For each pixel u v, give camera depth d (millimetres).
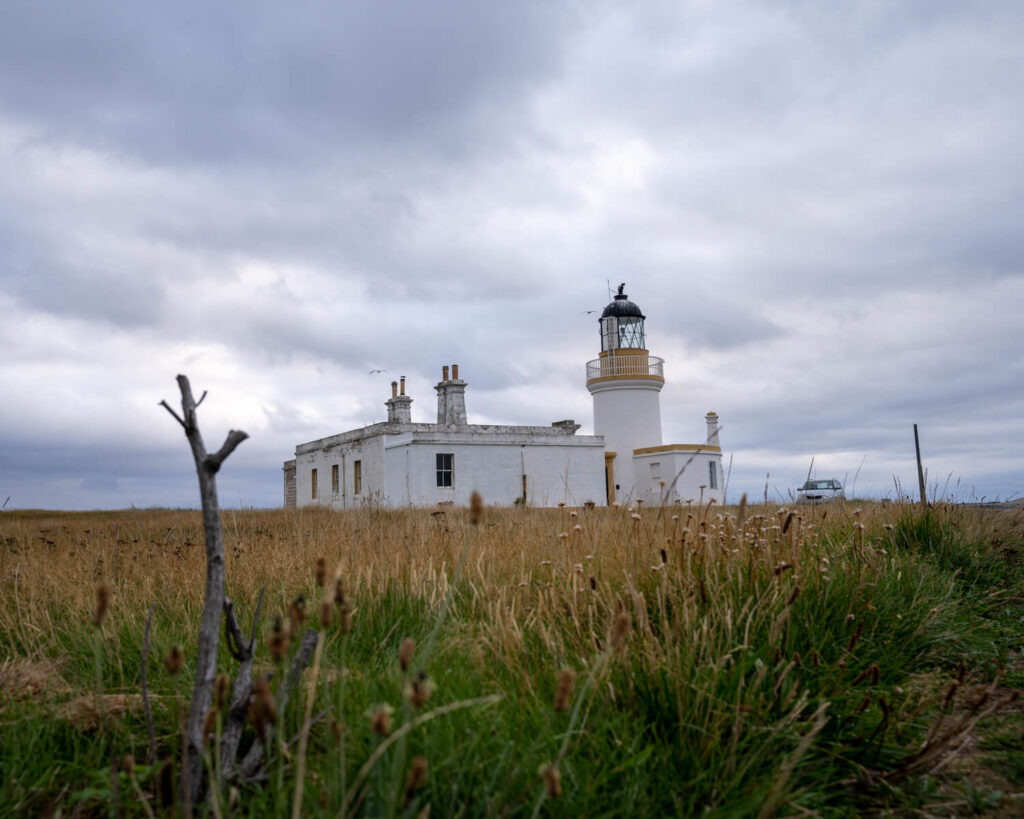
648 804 2627
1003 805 2877
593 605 4148
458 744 2697
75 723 3344
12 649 4621
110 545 8359
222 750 2668
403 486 31672
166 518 18844
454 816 2363
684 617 3752
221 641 4281
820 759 3098
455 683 3410
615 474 40312
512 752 2615
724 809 2520
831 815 2793
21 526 15117
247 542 7438
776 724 3082
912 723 3516
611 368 41125
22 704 3527
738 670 3283
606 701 3111
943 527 7754
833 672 3629
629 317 41781
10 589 5918
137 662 4172
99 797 2779
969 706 3773
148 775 2846
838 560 5414
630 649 3527
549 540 6387
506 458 33375
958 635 4914
